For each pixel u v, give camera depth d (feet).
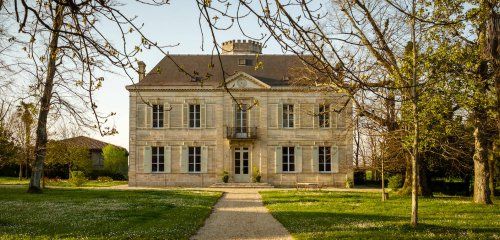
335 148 162.71
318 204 89.45
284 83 164.45
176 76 165.89
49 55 24.23
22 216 67.21
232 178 162.40
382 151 98.63
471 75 67.46
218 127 162.71
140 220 64.23
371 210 77.82
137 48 19.89
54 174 207.62
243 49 171.42
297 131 163.12
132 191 124.67
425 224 58.54
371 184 178.29
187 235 51.78
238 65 169.89
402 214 71.61
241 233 54.90
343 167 161.99
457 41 69.05
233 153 163.43
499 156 104.01
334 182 162.61
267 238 50.96
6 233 52.03
